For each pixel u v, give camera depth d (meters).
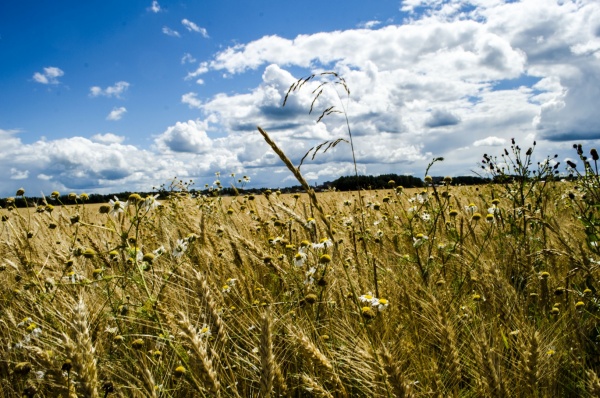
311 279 3.17
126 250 2.85
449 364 2.29
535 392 2.14
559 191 5.47
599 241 3.28
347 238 4.45
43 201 4.83
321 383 2.27
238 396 2.07
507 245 3.89
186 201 7.45
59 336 2.48
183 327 1.89
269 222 5.47
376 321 2.66
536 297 3.32
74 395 1.80
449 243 4.08
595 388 1.88
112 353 2.64
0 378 2.54
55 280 3.37
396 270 3.57
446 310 2.71
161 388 2.17
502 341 2.59
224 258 4.15
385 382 1.83
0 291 3.83
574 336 2.67
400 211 5.38
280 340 2.76
